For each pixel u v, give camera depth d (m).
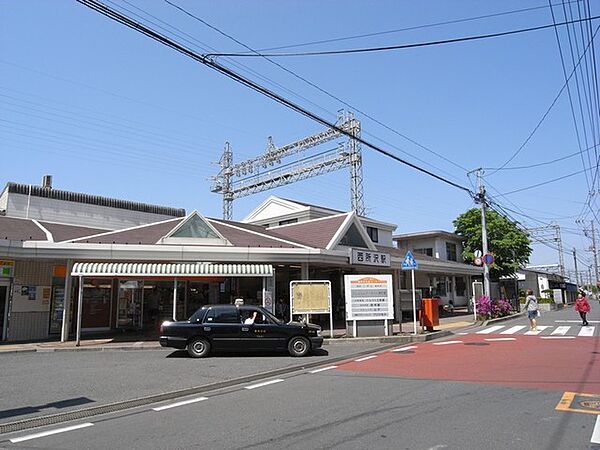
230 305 15.07
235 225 26.05
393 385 9.71
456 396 8.55
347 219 25.03
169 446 6.01
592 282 100.00
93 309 21.52
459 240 44.38
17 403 8.44
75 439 6.49
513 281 41.59
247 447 5.89
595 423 6.68
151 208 34.16
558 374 10.52
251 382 10.66
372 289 19.05
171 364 12.92
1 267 18.91
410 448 5.73
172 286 23.48
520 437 6.09
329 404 8.12
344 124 30.42
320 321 25.89
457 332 21.70
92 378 10.80
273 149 36.03
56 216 28.97
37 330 19.56
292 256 20.42
